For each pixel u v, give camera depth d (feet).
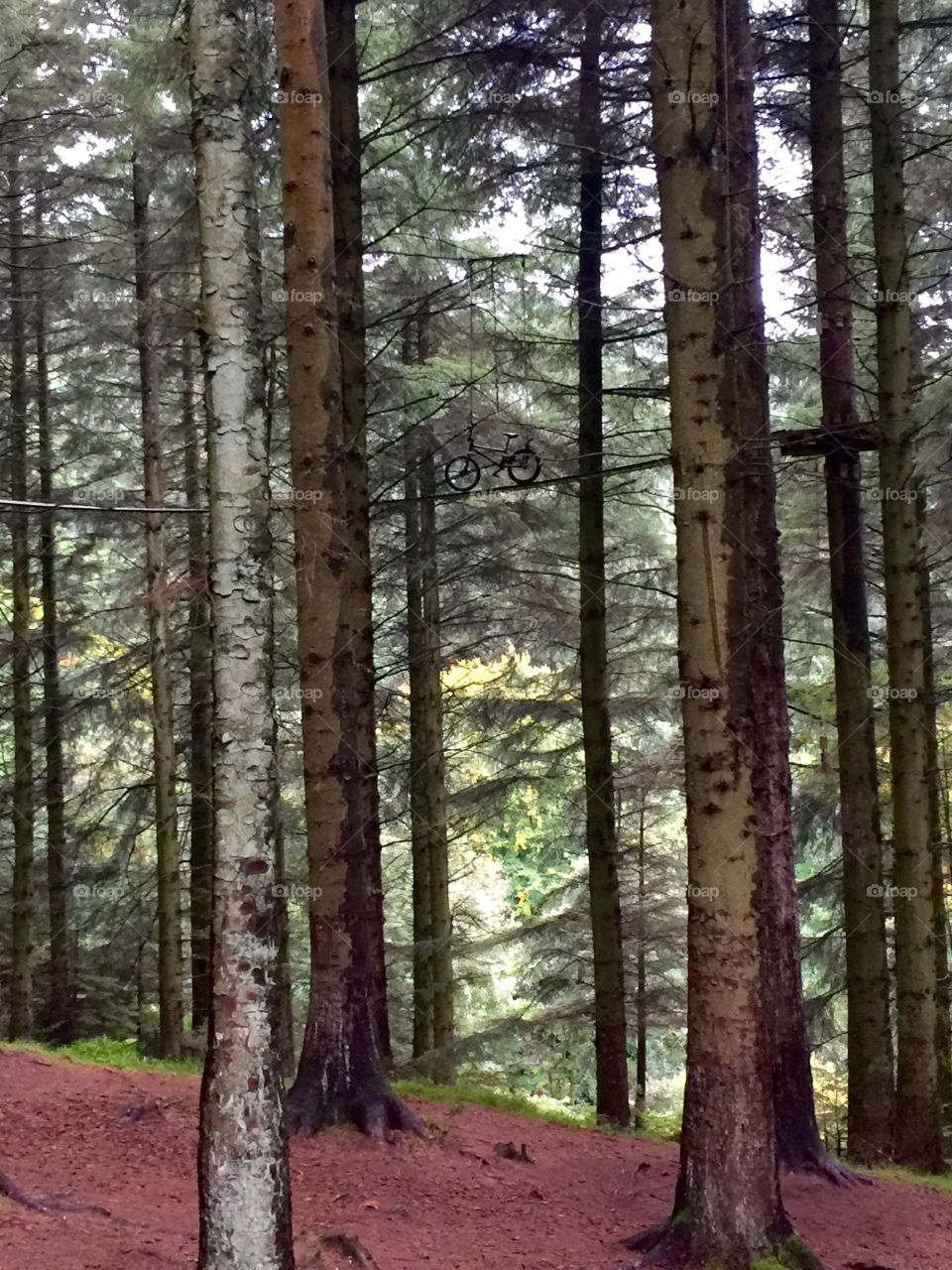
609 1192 21.62
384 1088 22.86
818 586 36.19
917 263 32.53
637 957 47.29
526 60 28.60
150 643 39.68
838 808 36.06
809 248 28.48
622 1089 31.37
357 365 25.67
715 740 16.80
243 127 13.56
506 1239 18.06
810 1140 23.48
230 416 13.14
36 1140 20.92
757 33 27.63
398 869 64.95
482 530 43.16
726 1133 16.69
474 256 38.91
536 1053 51.03
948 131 31.65
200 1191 12.35
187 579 35.12
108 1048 32.68
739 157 25.12
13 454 42.37
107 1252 14.70
